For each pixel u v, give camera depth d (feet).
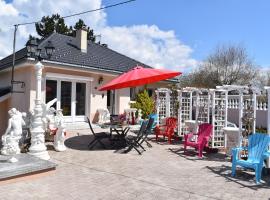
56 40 61.05
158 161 29.19
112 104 59.88
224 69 134.72
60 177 23.47
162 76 37.24
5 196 19.17
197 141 33.01
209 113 37.22
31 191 20.16
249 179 23.24
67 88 53.26
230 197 19.12
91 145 37.06
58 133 33.91
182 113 44.65
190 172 25.16
